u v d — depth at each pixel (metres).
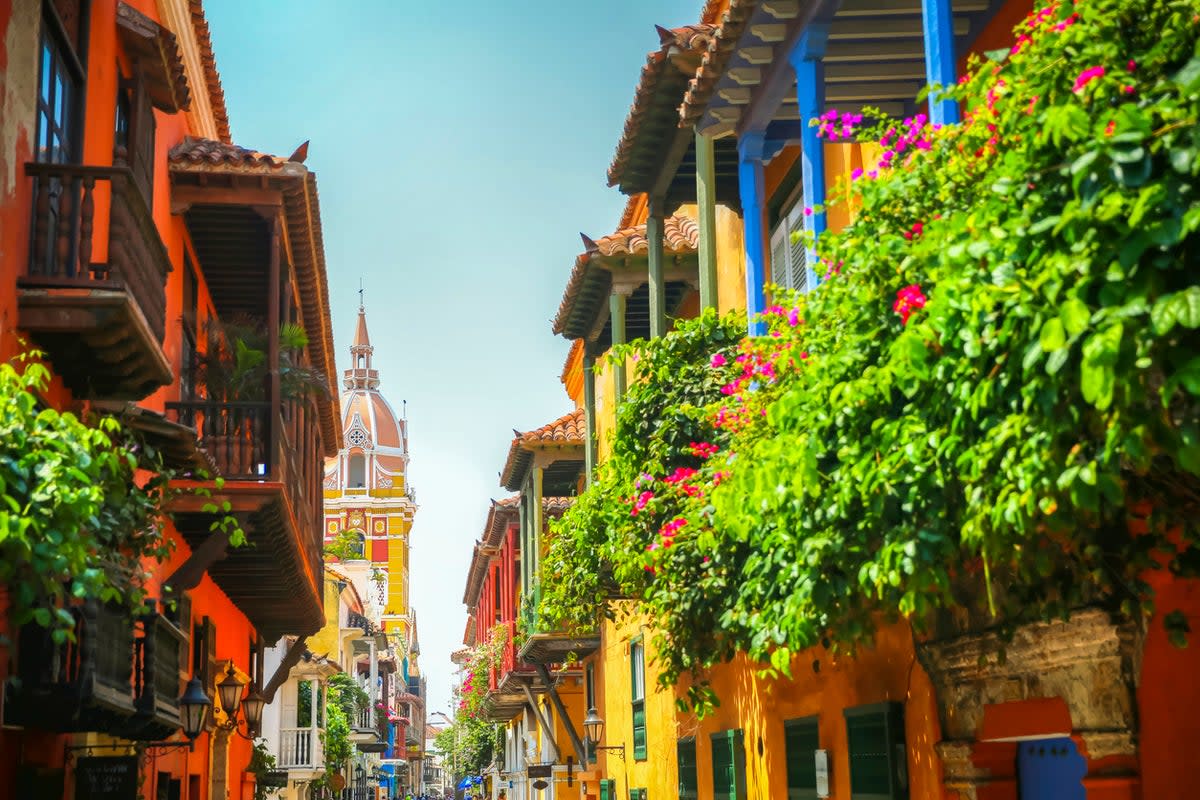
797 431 6.88
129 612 9.48
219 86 19.31
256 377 16.31
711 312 12.85
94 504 6.39
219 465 14.49
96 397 10.05
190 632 16.17
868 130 7.35
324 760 41.16
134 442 9.78
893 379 5.93
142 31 12.52
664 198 16.50
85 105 10.89
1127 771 6.97
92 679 8.54
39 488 6.10
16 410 6.19
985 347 5.00
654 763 20.66
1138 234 3.90
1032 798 8.48
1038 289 4.41
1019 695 8.00
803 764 12.15
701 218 13.84
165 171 15.10
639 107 14.93
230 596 20.95
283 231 16.67
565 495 33.06
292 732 37.16
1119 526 6.29
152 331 10.20
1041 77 4.81
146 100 13.73
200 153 15.35
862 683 10.48
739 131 12.55
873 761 10.06
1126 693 6.96
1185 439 4.04
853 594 7.46
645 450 12.72
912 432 5.81
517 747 48.47
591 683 29.12
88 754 11.01
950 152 6.23
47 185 9.04
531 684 34.62
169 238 15.35
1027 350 4.43
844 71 11.36
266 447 14.70
